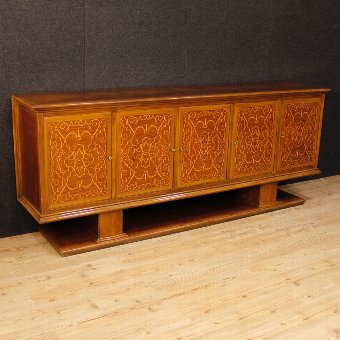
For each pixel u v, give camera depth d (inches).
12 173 122.5
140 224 129.9
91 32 124.3
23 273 107.3
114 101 110.7
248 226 134.8
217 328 90.1
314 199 157.3
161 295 100.4
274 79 159.5
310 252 120.8
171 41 136.8
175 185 125.3
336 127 179.3
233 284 105.3
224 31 145.1
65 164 109.6
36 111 103.7
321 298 100.7
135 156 117.7
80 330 88.7
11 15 113.8
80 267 110.6
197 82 144.2
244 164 135.6
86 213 114.1
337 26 169.2
